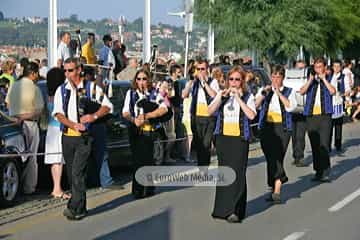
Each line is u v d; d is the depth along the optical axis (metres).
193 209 12.12
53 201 12.66
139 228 10.68
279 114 12.60
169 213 11.80
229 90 10.82
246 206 12.49
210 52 29.08
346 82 19.81
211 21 29.22
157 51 22.08
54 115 11.13
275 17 28.94
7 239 9.95
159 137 15.18
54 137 12.82
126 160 15.25
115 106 15.13
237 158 11.00
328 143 15.15
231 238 10.16
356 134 24.75
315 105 15.16
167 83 16.14
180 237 10.14
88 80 11.55
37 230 10.49
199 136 14.82
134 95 13.02
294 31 29.20
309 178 15.72
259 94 12.49
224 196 11.16
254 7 29.11
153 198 13.10
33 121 12.80
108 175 13.84
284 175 12.80
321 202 12.97
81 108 11.06
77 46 19.12
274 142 12.60
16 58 19.17
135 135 12.99
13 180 12.16
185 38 24.11
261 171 16.50
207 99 14.73
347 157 19.12
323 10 30.61
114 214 11.69
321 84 15.19
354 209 12.38
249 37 29.05
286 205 12.66
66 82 11.20
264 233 10.50
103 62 19.56
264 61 29.64
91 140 11.16
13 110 12.66
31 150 12.81
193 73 15.08
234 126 10.88
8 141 12.11
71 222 11.06
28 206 12.20
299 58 31.58
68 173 11.41
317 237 10.32
